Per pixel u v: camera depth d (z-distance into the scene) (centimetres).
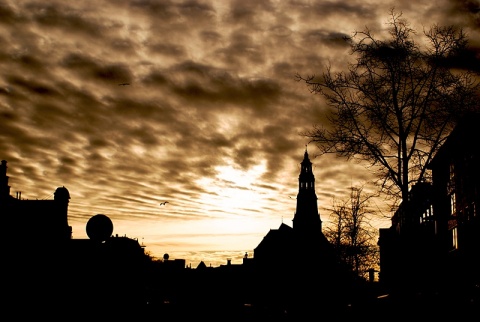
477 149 3516
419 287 2541
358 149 2356
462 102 2277
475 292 2466
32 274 2998
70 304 2005
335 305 3456
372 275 4978
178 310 3538
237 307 3778
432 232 3891
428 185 2397
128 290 2641
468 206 3709
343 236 4119
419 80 2347
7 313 2362
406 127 2366
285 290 9338
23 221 3397
